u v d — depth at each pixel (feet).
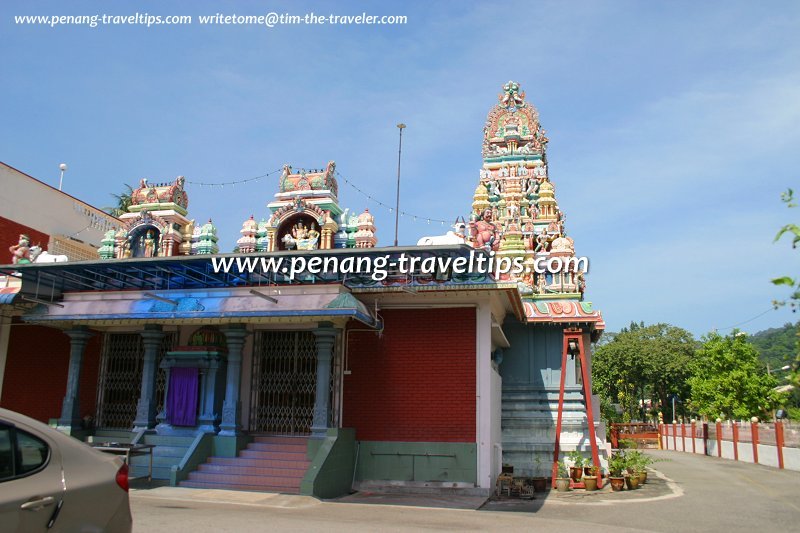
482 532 34.96
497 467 60.13
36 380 65.26
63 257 69.31
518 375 70.38
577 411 68.28
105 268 57.62
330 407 56.34
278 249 73.82
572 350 63.93
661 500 52.85
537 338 71.10
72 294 60.39
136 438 55.62
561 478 60.18
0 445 16.30
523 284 73.51
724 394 146.10
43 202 86.58
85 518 16.98
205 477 51.21
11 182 81.25
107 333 64.49
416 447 54.54
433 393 55.31
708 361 152.05
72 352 60.80
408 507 45.24
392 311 57.57
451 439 54.24
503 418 68.59
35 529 15.84
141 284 61.36
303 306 52.37
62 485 16.72
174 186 79.92
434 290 54.03
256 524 34.17
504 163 95.35
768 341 307.37
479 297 55.98
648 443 185.57
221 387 57.26
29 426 17.12
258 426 58.18
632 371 211.41
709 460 111.34
